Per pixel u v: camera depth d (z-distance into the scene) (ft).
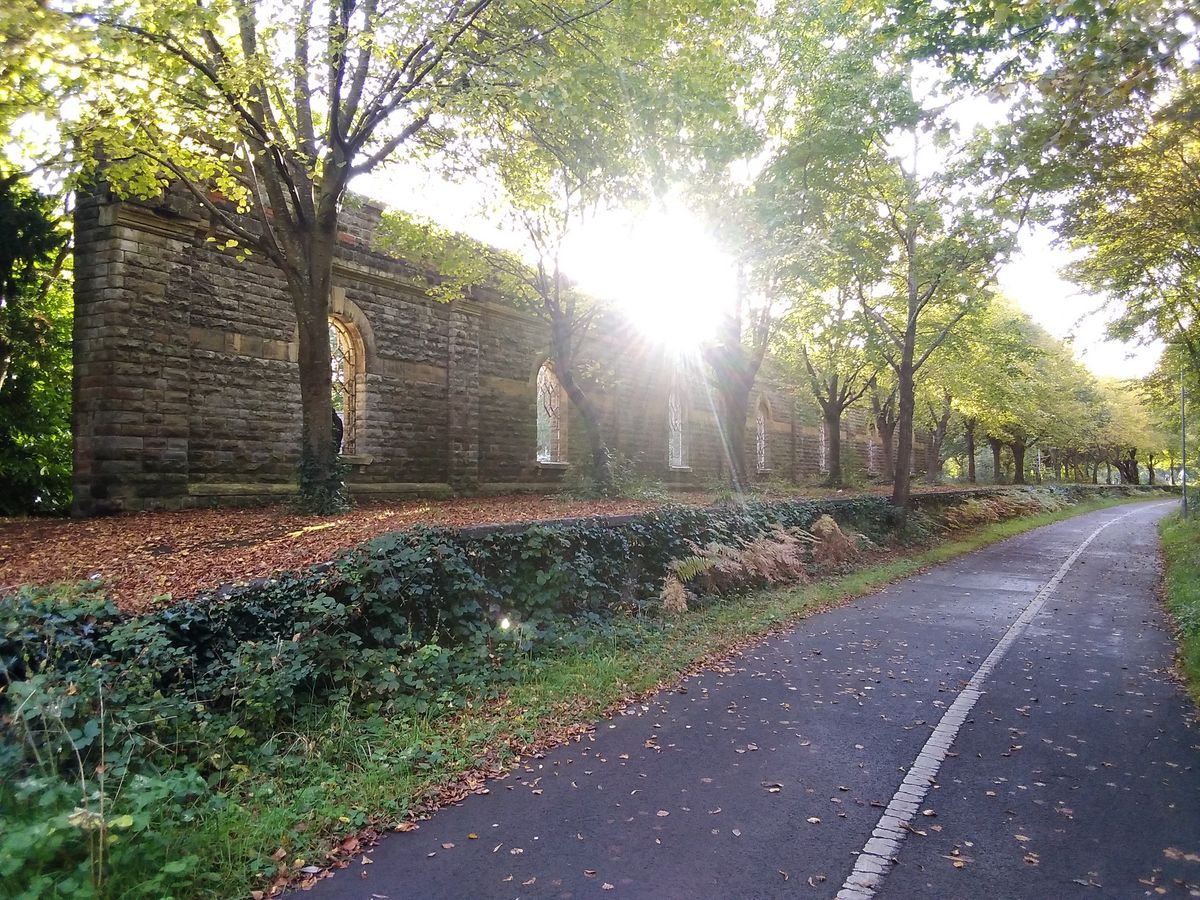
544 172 43.45
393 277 47.93
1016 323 90.17
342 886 11.09
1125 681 22.41
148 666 14.70
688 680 22.27
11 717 11.42
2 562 22.21
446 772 14.99
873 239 55.83
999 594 38.78
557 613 26.12
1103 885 11.10
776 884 11.11
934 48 27.73
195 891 10.68
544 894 10.87
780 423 105.60
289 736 15.89
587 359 65.82
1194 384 60.03
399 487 48.19
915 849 12.18
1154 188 33.50
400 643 19.77
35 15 20.39
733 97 40.68
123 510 34.12
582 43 31.37
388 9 29.48
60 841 9.61
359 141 32.09
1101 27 16.66
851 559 46.91
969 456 144.77
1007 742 17.16
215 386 37.93
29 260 44.11
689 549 34.63
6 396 48.42
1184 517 79.51
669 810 13.60
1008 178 38.60
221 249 36.45
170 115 31.04
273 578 18.93
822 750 16.61
